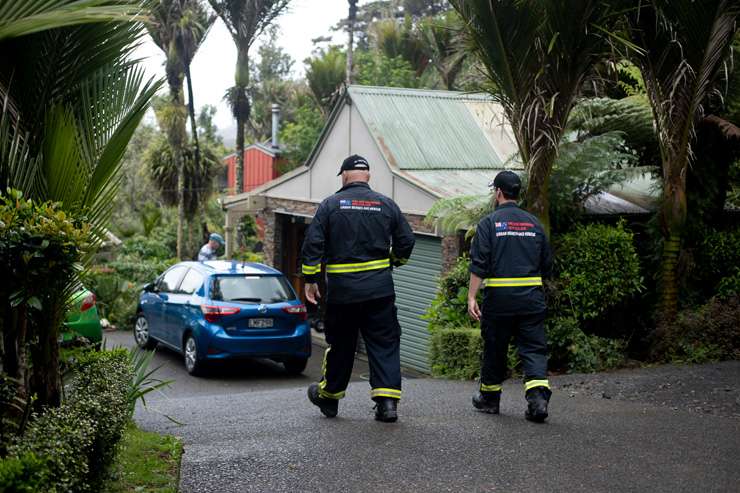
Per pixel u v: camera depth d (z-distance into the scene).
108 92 4.75
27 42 4.59
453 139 15.59
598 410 6.86
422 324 14.63
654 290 10.99
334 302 6.21
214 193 31.72
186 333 12.85
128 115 4.75
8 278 4.01
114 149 4.72
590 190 11.26
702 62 9.30
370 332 6.33
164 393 11.27
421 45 25.61
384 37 28.00
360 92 15.90
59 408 4.01
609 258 9.99
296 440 5.86
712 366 8.89
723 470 5.07
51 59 4.65
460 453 5.45
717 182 11.27
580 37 8.98
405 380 9.66
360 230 6.12
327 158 16.91
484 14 8.87
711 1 8.91
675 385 7.89
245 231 27.41
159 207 33.47
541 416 6.25
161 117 25.48
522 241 6.28
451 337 10.22
